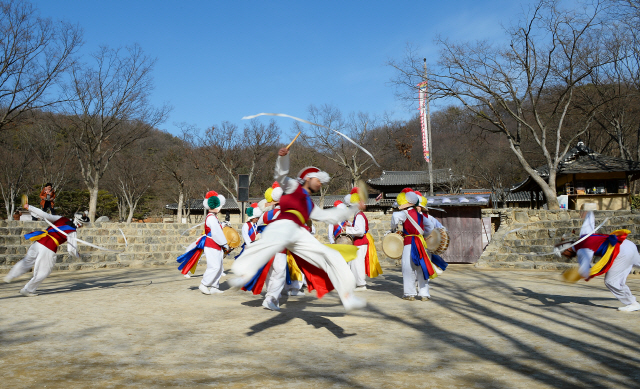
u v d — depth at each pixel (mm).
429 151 28531
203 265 13914
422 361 3404
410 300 6500
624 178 22328
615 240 5379
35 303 6297
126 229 15523
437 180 41500
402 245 6828
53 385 2863
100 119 24984
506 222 13984
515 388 2791
